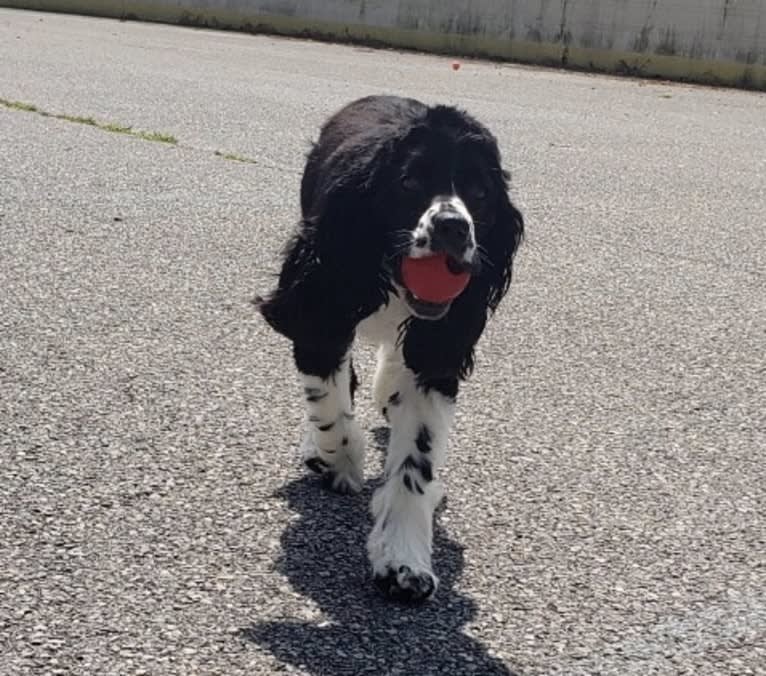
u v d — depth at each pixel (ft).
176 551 3.64
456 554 3.79
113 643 3.14
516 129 12.84
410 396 3.71
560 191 9.70
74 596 3.34
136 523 3.79
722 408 5.20
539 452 4.61
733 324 6.40
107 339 5.40
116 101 12.75
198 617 3.30
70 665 3.02
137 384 4.91
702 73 19.58
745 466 4.61
